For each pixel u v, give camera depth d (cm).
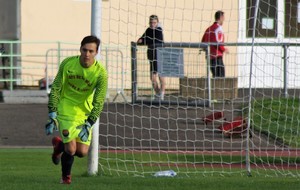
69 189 2856
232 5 6053
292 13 6750
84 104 2969
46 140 4697
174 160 4031
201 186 3019
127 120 5019
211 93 5266
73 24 6706
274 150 4378
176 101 5259
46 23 6662
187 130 4797
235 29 6475
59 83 2928
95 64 2919
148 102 5309
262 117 4928
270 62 5631
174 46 5356
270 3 6738
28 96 5928
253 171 3703
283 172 3691
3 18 6600
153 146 4531
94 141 3466
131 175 3503
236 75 5572
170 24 6494
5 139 4684
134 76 5347
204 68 5350
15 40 6588
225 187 2995
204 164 3919
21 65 6531
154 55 5350
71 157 2992
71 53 6531
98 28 3444
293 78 5553
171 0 6450
